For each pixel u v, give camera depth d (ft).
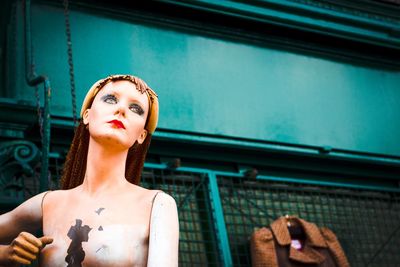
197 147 15.44
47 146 9.66
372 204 17.46
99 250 5.05
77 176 6.13
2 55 14.67
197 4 16.67
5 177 12.39
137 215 5.31
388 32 19.12
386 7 19.12
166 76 15.97
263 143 16.35
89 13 15.80
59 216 5.43
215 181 15.21
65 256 5.09
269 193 16.14
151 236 5.15
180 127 15.43
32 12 15.11
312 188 16.78
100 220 5.24
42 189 9.12
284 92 17.43
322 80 18.28
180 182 15.11
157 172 14.87
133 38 16.03
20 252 4.99
